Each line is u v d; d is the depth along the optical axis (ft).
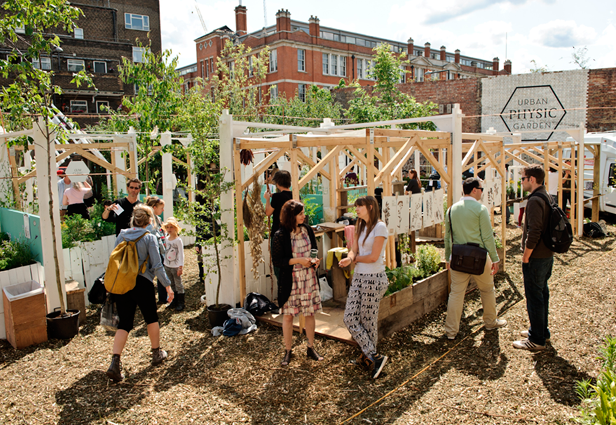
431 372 13.51
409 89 72.54
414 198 19.45
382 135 18.10
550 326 16.71
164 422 11.22
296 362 14.26
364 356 13.69
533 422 10.69
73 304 18.08
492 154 25.88
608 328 16.20
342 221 22.61
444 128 21.61
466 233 15.62
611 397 8.18
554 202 14.42
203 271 23.26
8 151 25.58
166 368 14.20
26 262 17.94
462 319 17.95
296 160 18.85
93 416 11.55
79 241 21.61
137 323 18.37
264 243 19.58
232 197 18.38
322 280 20.52
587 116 57.82
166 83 24.85
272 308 18.25
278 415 11.41
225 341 16.15
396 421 11.01
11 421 11.39
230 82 63.93
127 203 19.47
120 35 106.11
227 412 11.60
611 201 41.22
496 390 12.29
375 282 13.32
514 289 21.65
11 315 15.72
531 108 61.77
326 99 76.95
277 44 111.55
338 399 12.10
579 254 28.71
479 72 174.19
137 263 13.62
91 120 89.04
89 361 14.82
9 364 14.65
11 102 16.93
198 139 21.47
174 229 19.53
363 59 128.67
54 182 17.43
